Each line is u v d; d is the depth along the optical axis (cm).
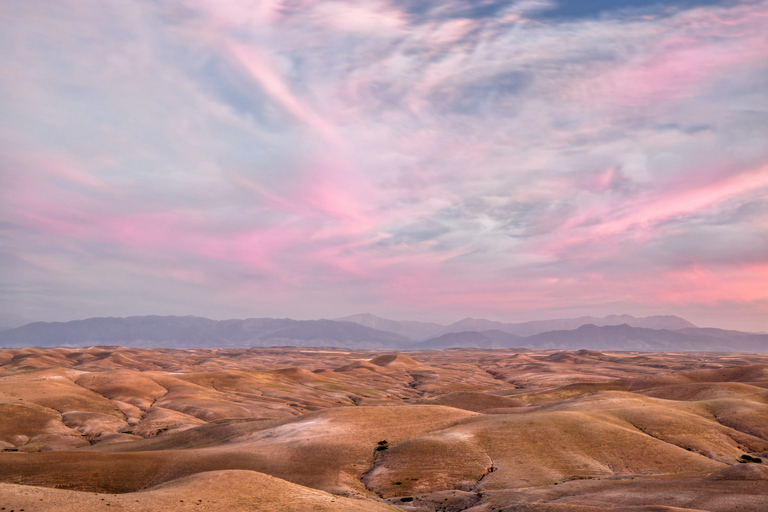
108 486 6938
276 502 5412
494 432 9894
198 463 8094
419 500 7062
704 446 9506
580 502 6072
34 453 7888
